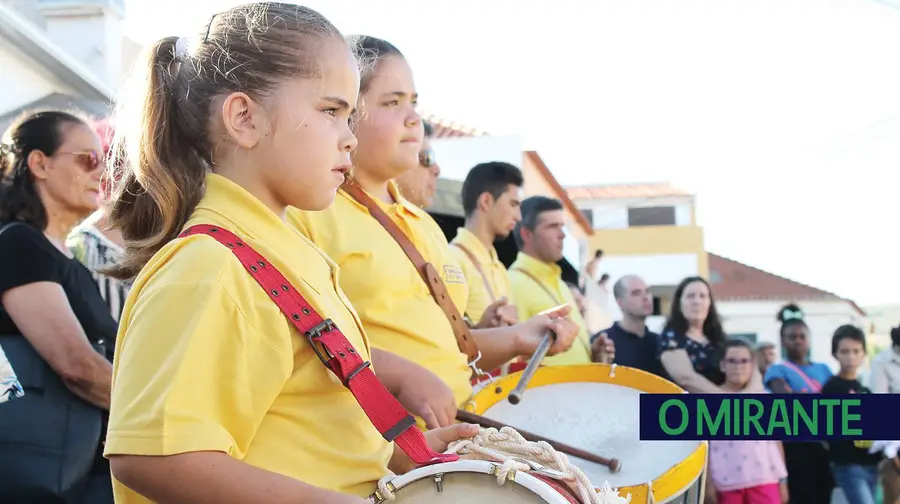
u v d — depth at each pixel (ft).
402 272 7.16
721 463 14.37
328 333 4.17
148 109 4.59
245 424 3.92
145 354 3.76
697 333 15.30
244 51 4.39
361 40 7.50
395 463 4.91
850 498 15.17
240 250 4.11
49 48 15.42
